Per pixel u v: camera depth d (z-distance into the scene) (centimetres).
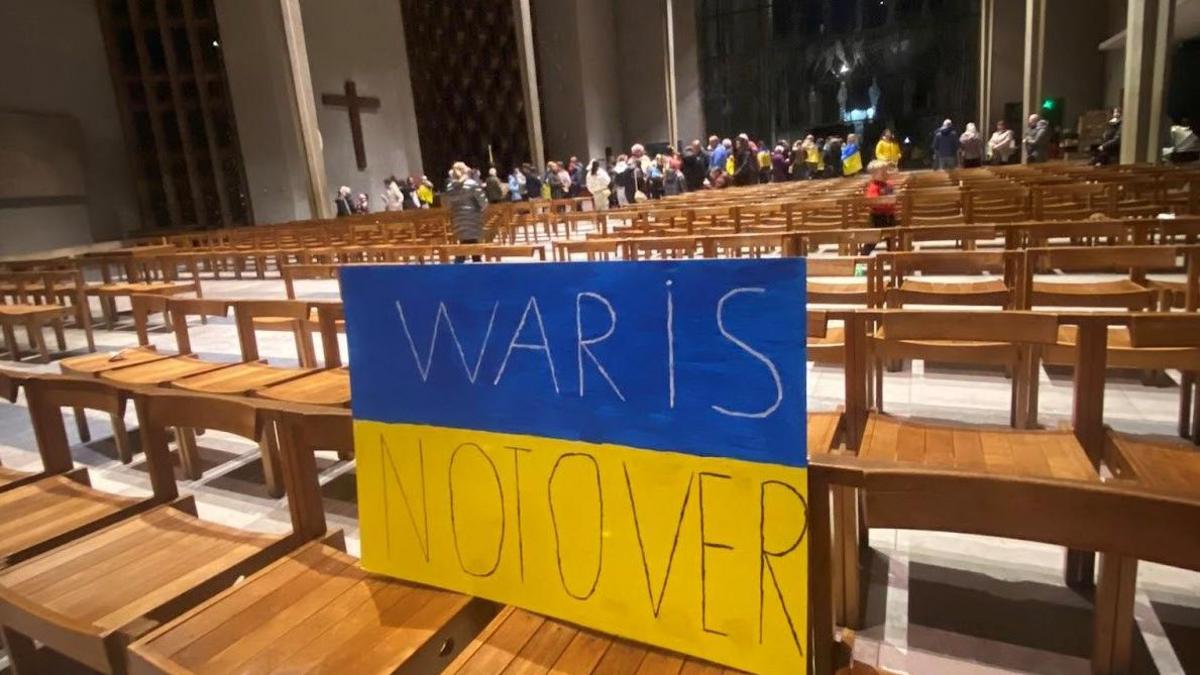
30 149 2006
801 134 3303
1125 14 2261
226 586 209
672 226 881
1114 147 1736
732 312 146
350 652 166
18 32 2027
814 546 145
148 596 197
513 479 175
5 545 231
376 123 2666
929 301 419
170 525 239
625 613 162
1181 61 2228
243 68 2306
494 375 175
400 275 185
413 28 3234
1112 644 192
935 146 2153
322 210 1877
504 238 1471
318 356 647
